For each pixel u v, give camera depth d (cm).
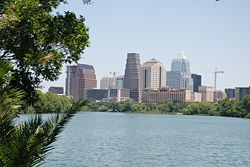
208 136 9756
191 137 9150
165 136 9200
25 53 1998
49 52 2095
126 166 3988
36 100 2211
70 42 2173
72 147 5631
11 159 777
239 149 6331
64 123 896
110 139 7619
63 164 3878
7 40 1977
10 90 919
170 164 4275
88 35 2244
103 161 4275
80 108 919
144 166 4047
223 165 4325
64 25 2177
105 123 15638
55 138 881
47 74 2166
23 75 2053
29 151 797
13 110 928
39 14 2056
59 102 14300
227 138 9181
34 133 860
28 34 2084
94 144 6334
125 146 6206
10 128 872
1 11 1902
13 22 1875
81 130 10469
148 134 9750
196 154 5372
